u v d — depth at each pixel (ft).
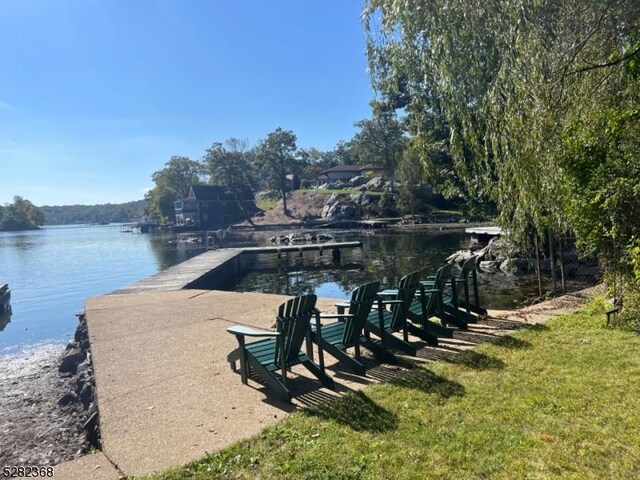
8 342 30.12
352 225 165.78
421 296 16.76
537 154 16.21
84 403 15.67
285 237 115.03
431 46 17.20
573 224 18.22
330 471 7.97
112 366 15.20
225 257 61.57
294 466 8.20
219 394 12.32
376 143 186.60
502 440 8.76
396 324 16.03
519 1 15.14
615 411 9.73
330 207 192.65
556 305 21.48
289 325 12.24
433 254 69.46
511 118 16.21
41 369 23.17
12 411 16.79
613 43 14.01
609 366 12.51
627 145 15.72
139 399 12.16
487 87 16.93
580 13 14.17
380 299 15.12
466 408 10.34
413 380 12.41
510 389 11.32
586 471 7.59
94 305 27.27
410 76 19.38
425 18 16.75
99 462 8.89
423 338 16.51
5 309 42.65
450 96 18.04
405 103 28.45
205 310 24.56
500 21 15.71
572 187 16.81
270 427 10.05
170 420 10.74
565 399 10.50
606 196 15.84
